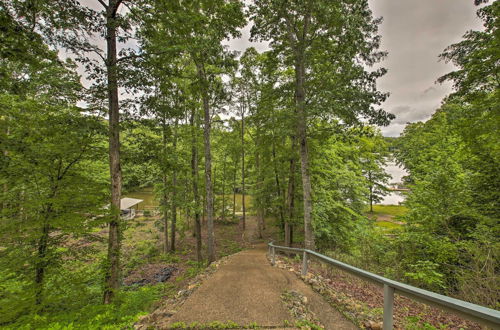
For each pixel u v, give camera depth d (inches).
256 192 641.0
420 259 286.0
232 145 721.6
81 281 223.9
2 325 150.2
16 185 230.4
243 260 335.9
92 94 240.5
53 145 227.8
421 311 154.8
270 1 309.1
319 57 341.7
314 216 444.5
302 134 364.8
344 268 137.1
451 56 257.6
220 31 338.0
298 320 126.3
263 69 496.1
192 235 767.1
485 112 257.6
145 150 305.4
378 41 280.8
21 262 209.6
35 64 207.5
